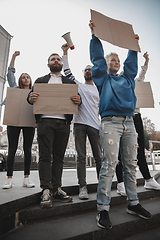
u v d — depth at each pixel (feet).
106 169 3.66
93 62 4.31
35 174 8.27
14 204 3.32
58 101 4.33
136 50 4.53
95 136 5.19
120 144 4.11
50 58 5.21
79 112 5.43
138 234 3.67
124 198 4.94
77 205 4.08
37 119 4.36
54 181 4.33
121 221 3.66
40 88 4.36
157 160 15.88
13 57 6.46
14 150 5.15
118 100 3.92
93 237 3.17
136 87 5.99
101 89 4.23
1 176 7.35
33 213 3.55
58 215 3.81
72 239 2.97
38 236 2.97
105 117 3.94
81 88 5.81
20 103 5.23
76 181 5.89
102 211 3.48
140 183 6.45
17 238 2.90
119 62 5.01
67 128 4.60
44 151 4.17
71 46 5.98
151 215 3.90
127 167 4.03
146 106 5.76
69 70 6.02
